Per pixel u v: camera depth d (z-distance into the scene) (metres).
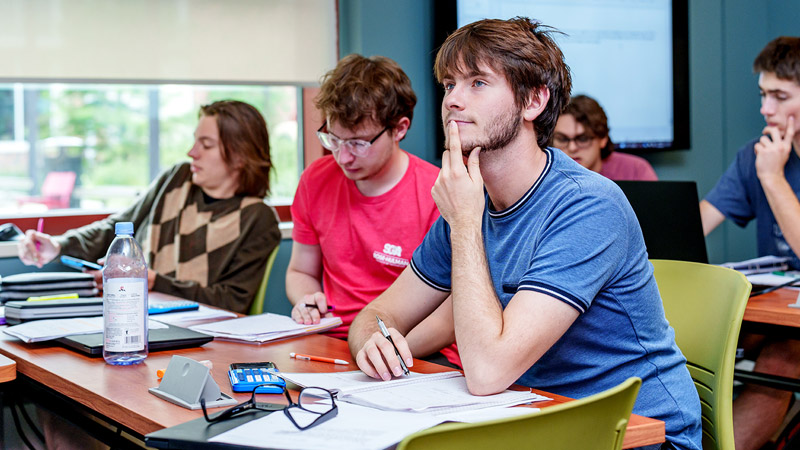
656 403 1.27
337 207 2.15
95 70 2.81
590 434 0.92
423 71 3.19
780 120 2.51
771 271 2.43
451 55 1.30
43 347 1.53
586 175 1.30
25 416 1.47
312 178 2.23
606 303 1.26
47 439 1.41
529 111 1.29
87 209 3.19
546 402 1.13
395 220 2.07
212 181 2.66
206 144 2.63
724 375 1.44
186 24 2.92
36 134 3.25
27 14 2.71
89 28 2.80
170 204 2.72
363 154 1.98
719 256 3.90
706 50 3.81
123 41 2.84
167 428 0.97
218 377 1.29
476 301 1.19
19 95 3.21
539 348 1.15
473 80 1.28
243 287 2.54
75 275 2.10
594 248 1.20
